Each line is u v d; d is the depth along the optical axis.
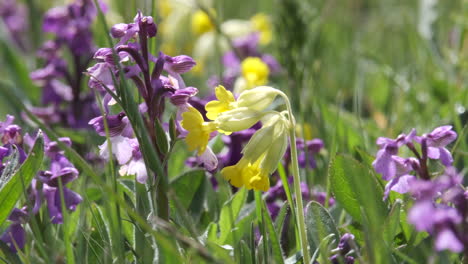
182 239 0.39
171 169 0.53
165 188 0.42
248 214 0.44
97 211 0.44
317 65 0.63
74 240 0.44
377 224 0.40
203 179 0.47
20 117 0.59
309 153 0.50
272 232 0.42
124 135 0.42
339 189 0.44
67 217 0.41
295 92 0.60
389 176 0.41
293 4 0.62
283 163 0.49
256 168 0.42
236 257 0.42
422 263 0.41
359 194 0.44
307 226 0.43
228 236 0.44
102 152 0.42
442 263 0.39
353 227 0.44
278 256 0.42
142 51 0.42
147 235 0.43
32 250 0.43
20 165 0.43
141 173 0.42
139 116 0.41
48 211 0.43
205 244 0.41
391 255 0.40
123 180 0.47
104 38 0.61
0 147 0.44
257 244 0.44
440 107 0.62
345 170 0.44
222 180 0.47
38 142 0.43
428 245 0.41
